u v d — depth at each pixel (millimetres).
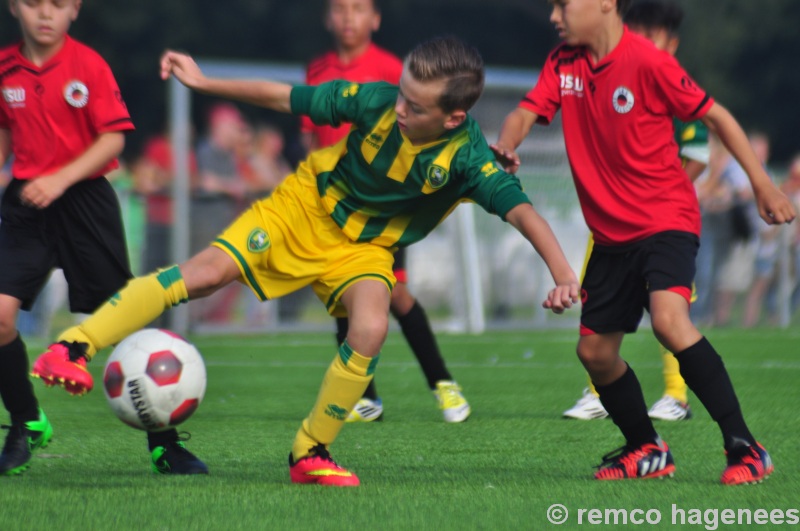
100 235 16625
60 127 16328
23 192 15414
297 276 15242
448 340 43594
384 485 15117
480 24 109750
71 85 16203
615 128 16047
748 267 53344
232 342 42594
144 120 95375
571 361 35844
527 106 16641
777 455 18141
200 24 98688
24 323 44094
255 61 101250
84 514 13141
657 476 15969
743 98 108188
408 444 19344
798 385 29172
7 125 16531
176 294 14555
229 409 24672
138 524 12672
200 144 47156
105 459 17484
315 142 24484
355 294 15094
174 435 16156
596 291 16203
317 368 33812
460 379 30969
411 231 15531
